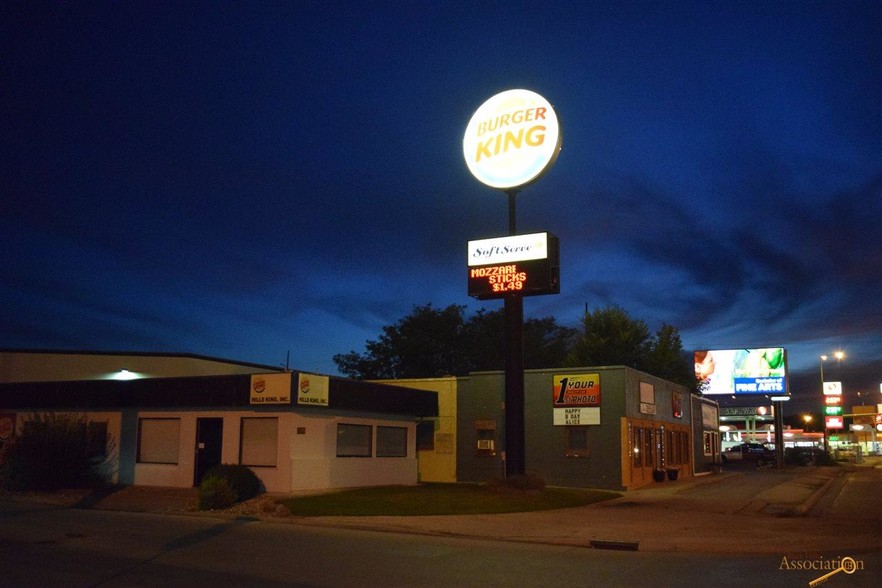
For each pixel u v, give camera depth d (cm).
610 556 1431
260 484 2394
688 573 1234
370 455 2769
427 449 3456
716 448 5191
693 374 5134
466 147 2784
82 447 2559
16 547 1366
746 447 6606
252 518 1883
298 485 2391
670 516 2109
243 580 1105
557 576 1189
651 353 4812
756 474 4544
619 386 3131
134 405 2620
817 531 1816
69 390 2772
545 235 2609
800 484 3544
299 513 1939
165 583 1071
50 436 2495
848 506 2614
